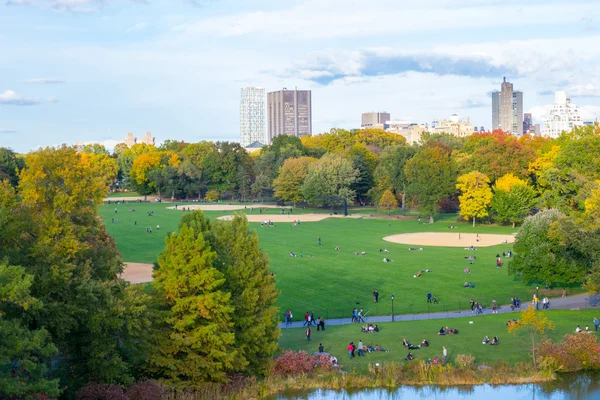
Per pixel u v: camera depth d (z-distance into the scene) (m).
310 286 96.69
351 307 85.69
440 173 172.12
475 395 53.53
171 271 51.19
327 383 55.34
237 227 60.44
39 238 47.78
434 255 120.81
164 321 50.78
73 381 46.25
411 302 87.75
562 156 130.12
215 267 55.59
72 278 47.31
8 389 35.47
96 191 54.91
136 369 50.41
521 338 66.19
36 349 40.66
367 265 111.56
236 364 53.09
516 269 93.19
